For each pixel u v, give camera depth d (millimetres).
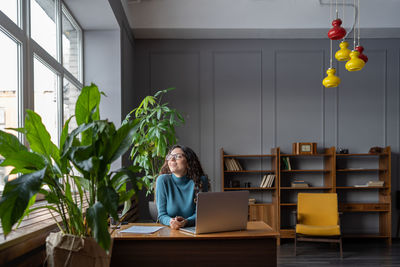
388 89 6727
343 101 6699
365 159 6652
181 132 6617
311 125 6672
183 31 6309
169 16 6160
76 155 1716
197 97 6652
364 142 6672
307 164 6629
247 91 6684
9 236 1815
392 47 6750
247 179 6566
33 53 3186
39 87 3459
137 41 6676
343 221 6613
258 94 6684
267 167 6602
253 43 6719
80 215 1918
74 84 4684
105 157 1863
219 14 6176
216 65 6695
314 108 6695
